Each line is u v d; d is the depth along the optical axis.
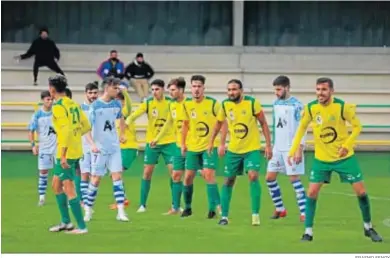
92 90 31.06
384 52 60.53
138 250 22.73
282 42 62.09
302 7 62.12
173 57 60.09
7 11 60.47
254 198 27.25
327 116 23.62
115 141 28.38
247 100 26.75
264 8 62.19
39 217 29.33
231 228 26.73
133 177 43.31
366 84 58.53
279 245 23.50
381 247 23.27
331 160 23.88
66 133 24.69
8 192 36.91
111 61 55.19
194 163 29.41
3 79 58.00
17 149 53.41
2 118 54.75
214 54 60.22
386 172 45.41
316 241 24.25
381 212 31.11
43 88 55.88
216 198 29.38
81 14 61.31
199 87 28.92
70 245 23.50
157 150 31.09
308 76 58.47
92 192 28.47
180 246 23.36
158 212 30.88
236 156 27.12
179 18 62.22
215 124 27.92
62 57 59.72
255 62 60.25
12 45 59.44
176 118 30.44
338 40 62.09
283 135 28.58
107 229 26.47
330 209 31.59
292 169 28.42
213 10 62.28
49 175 43.00
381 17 62.22
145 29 61.88
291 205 32.75
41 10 60.94
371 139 54.44
